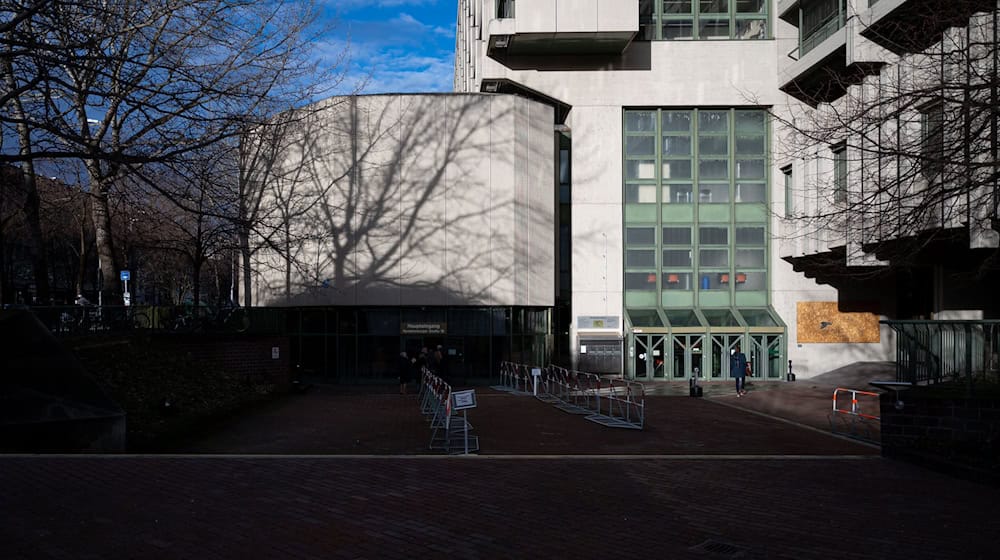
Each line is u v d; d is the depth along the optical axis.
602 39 30.45
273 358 23.56
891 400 10.77
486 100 30.14
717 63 32.62
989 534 6.66
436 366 28.03
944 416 10.06
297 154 29.67
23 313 11.83
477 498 7.78
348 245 29.86
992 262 12.46
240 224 15.09
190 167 13.25
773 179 32.59
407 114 30.00
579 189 32.72
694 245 33.16
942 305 26.56
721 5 32.88
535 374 23.66
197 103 12.30
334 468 9.20
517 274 30.12
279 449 12.38
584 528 6.72
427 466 9.50
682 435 14.80
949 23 12.36
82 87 12.89
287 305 31.09
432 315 30.28
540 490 8.24
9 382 10.81
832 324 32.38
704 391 26.52
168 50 13.13
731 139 33.19
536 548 6.09
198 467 9.02
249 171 20.47
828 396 24.45
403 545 6.08
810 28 28.80
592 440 13.95
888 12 19.12
